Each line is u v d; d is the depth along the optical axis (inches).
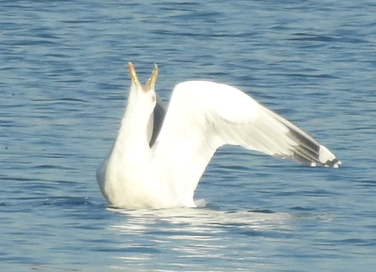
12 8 1143.0
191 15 1120.8
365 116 752.3
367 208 539.8
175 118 528.7
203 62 922.7
